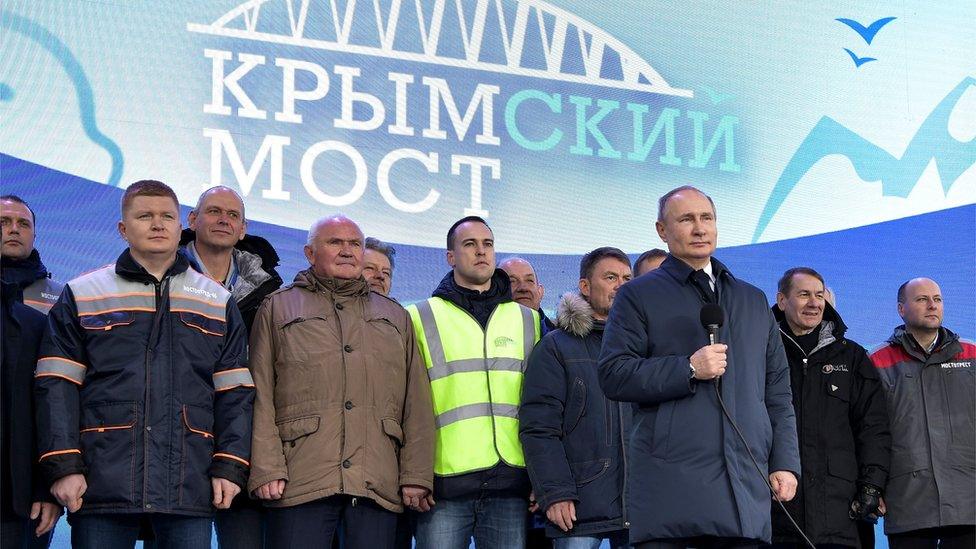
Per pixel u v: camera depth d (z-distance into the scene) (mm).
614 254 3957
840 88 5883
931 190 5906
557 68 5520
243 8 5109
